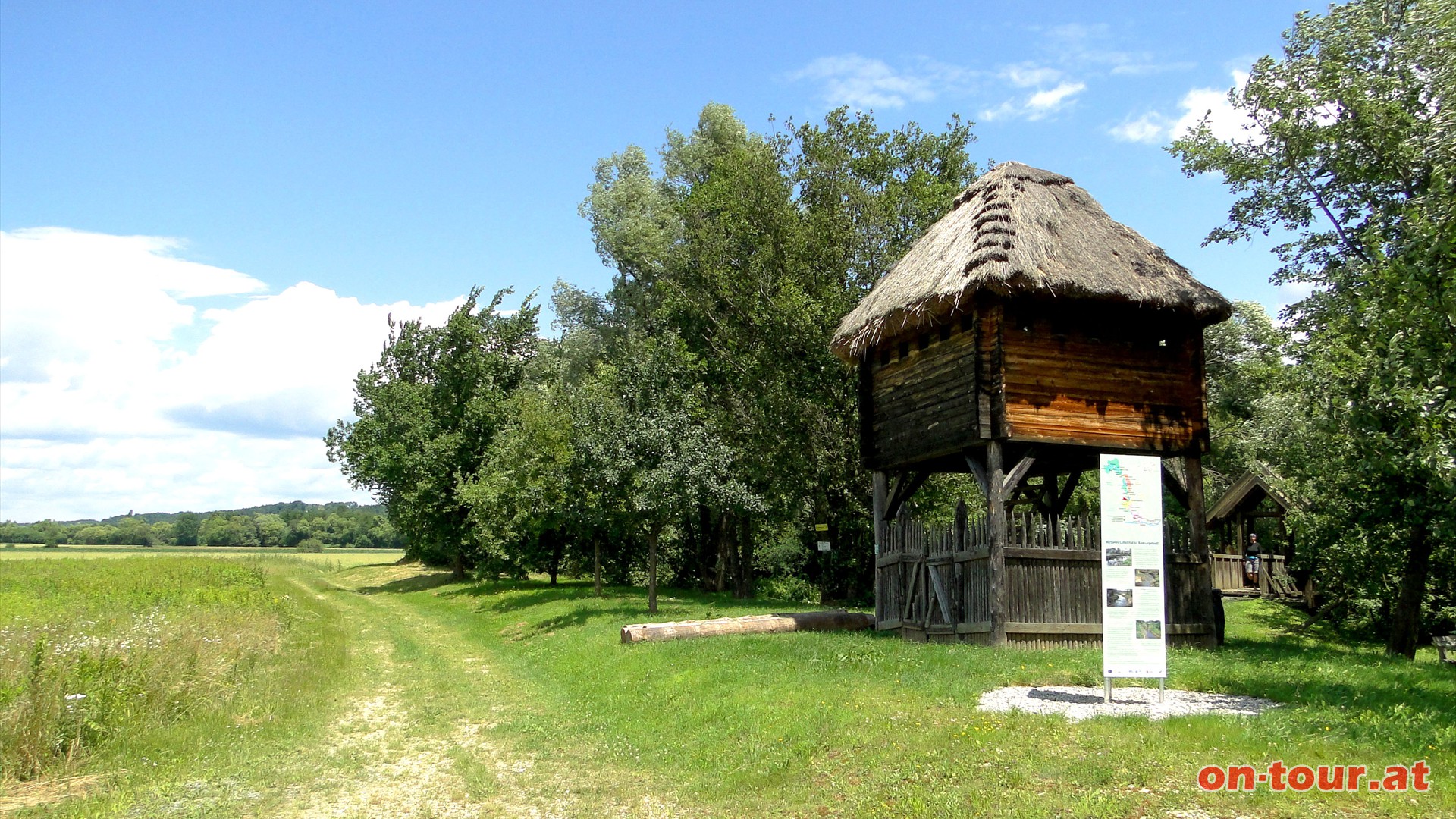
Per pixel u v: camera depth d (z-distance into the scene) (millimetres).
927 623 18812
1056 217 18484
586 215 44000
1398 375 14617
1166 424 18219
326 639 23656
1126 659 11523
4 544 111062
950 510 33344
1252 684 12406
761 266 32875
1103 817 7371
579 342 43031
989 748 9352
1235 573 34344
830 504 34000
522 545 43000
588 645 20172
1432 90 17375
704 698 13398
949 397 18109
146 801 9977
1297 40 20469
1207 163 21438
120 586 33125
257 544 120250
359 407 52469
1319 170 20453
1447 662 19906
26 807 9719
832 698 12227
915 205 31672
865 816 8234
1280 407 27078
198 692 14703
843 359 21703
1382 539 20891
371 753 12281
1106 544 11664
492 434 45406
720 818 8914
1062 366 17500
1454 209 13758
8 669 13852
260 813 9703
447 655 22547
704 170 41875
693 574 45531
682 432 25000
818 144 33344
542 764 11594
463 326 47094
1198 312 17812
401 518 46781
